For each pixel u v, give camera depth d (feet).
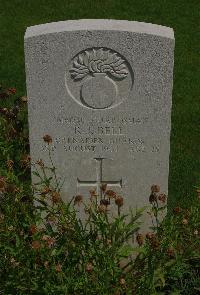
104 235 6.35
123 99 6.76
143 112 6.81
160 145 6.98
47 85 6.69
